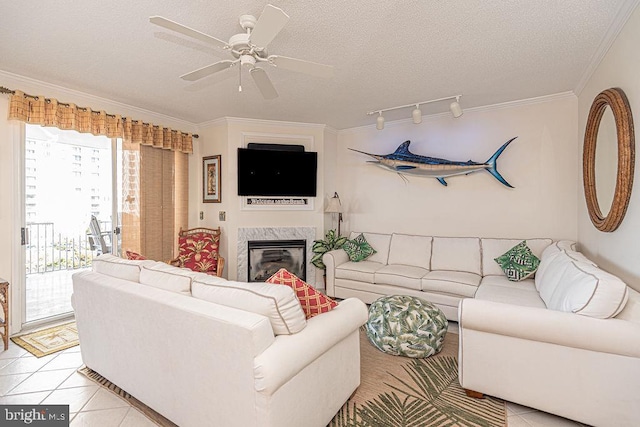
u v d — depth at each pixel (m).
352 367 1.95
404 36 2.20
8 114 2.87
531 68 2.72
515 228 3.68
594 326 1.61
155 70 2.80
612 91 2.13
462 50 2.39
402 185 4.46
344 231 5.03
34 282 4.56
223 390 1.41
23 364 2.42
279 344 1.39
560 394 1.72
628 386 1.57
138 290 1.81
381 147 4.66
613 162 2.25
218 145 4.47
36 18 2.00
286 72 2.81
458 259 3.66
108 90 3.29
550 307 2.15
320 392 1.62
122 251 3.87
